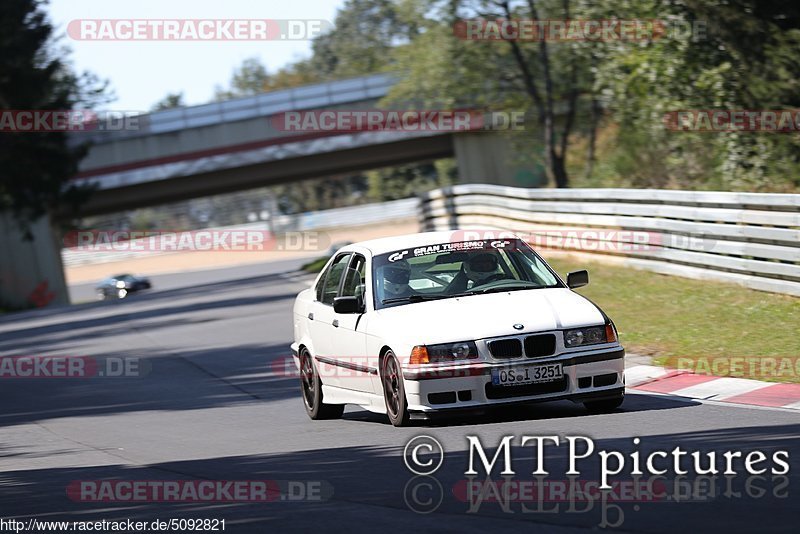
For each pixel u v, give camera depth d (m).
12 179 171.25
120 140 185.38
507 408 33.94
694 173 85.81
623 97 90.50
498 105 140.88
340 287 36.28
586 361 30.33
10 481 31.45
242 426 38.03
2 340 99.69
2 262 191.62
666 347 42.62
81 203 177.75
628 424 29.05
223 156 185.62
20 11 168.38
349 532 20.62
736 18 71.94
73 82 179.62
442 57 136.50
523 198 87.62
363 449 29.44
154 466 31.39
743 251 53.38
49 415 48.22
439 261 34.28
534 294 32.56
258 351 63.25
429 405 30.12
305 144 184.38
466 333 30.28
